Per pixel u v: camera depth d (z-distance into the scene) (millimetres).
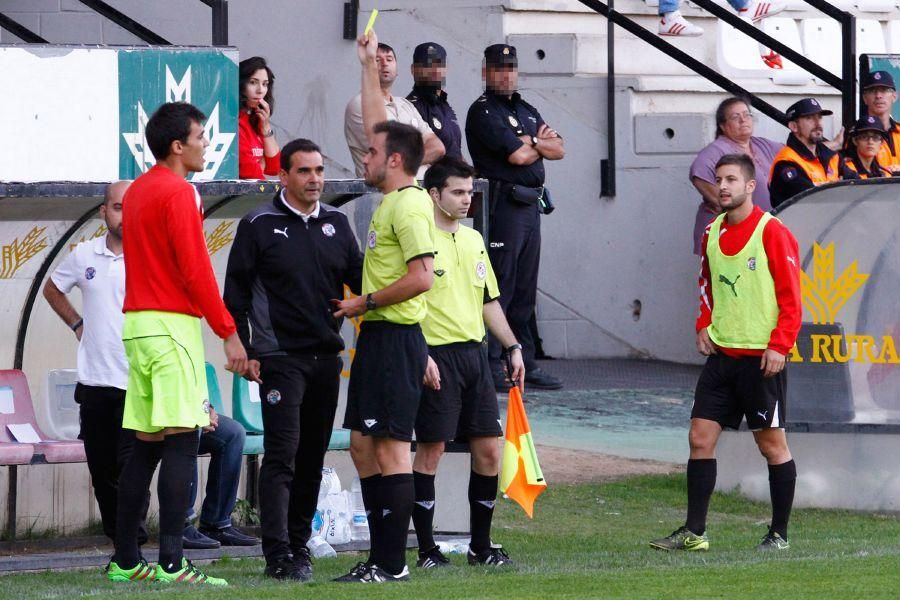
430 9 46531
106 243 24969
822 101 49094
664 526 29141
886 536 27719
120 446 24375
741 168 25469
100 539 28062
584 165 46562
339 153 46438
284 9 46781
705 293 26406
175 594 20234
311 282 22578
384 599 19688
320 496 27359
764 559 24016
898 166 40656
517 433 24359
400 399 21859
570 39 46406
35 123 28109
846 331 31062
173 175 21547
